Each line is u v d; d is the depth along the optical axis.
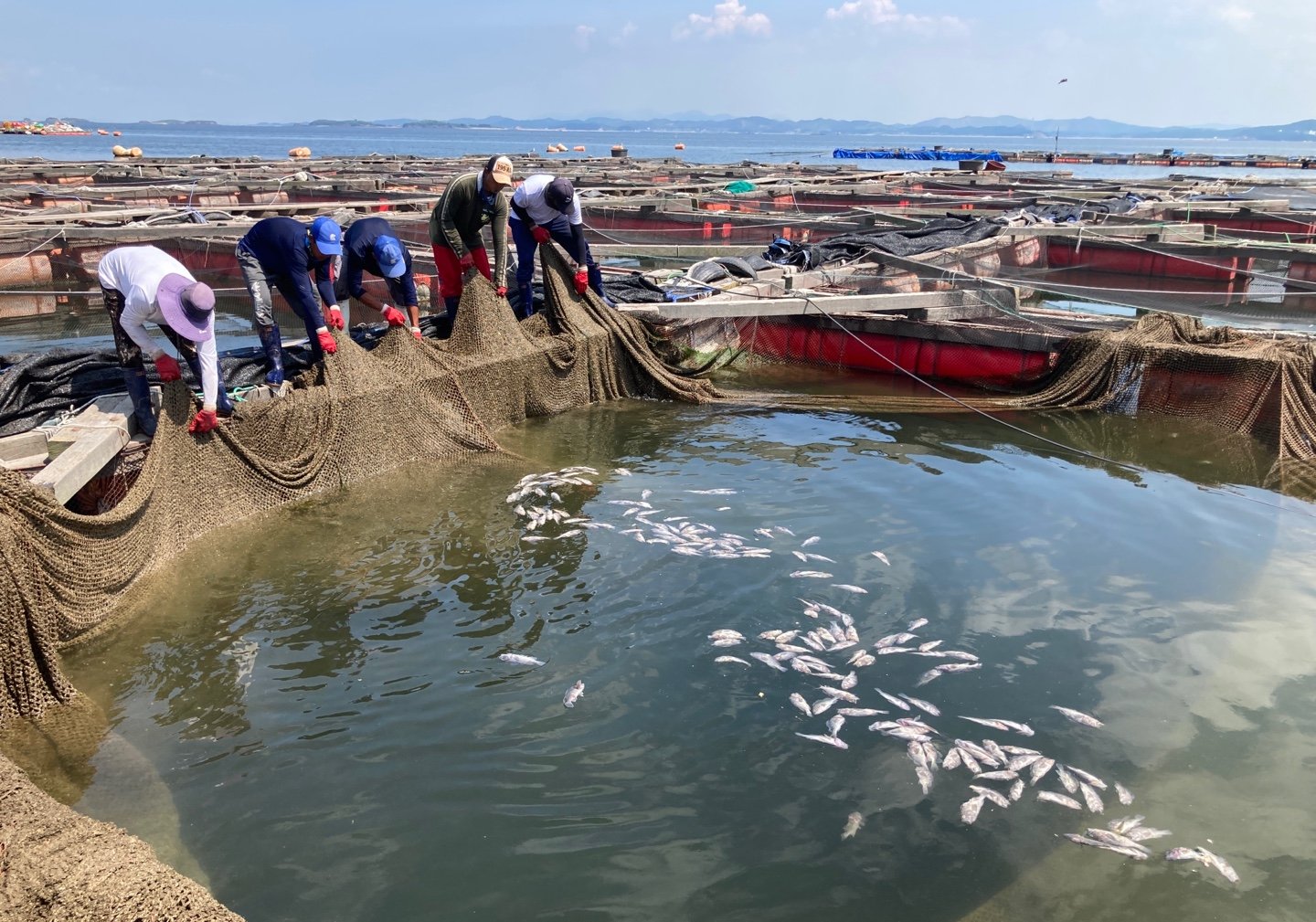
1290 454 10.21
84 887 3.11
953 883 4.07
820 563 7.22
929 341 13.15
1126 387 11.54
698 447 10.23
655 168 42.44
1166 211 26.16
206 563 7.08
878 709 5.36
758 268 15.99
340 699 5.37
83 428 7.18
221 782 4.63
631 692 5.48
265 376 9.16
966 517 8.30
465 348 10.62
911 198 27.86
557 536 7.63
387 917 3.80
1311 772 4.90
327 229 8.40
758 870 4.11
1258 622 6.50
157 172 35.44
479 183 10.76
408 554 7.30
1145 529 8.15
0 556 4.97
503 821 4.39
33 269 17.66
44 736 4.99
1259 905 4.00
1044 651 6.05
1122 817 4.52
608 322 12.16
